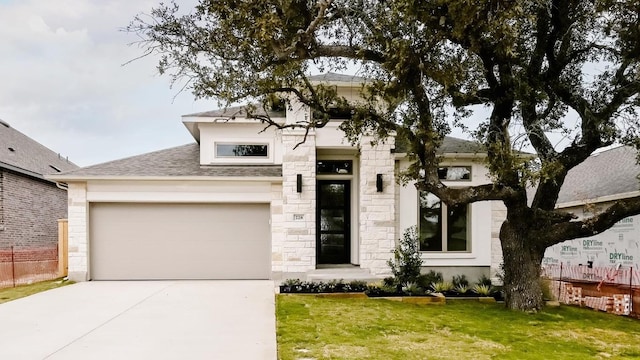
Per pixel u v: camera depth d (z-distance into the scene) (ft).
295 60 24.53
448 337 22.25
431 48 23.95
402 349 19.97
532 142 29.25
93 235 42.14
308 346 20.17
